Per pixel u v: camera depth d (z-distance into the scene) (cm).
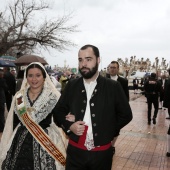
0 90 799
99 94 261
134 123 1042
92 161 256
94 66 258
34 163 319
